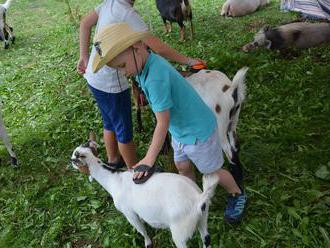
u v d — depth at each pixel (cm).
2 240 192
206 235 147
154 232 176
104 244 177
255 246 163
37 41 499
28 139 270
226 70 305
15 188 229
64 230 191
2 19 488
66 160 243
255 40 330
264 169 200
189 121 142
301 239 161
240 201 171
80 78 348
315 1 400
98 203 199
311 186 186
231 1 446
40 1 709
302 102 249
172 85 133
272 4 490
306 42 325
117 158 210
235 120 173
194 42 376
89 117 282
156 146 135
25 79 379
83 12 593
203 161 149
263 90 268
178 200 136
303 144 214
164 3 384
